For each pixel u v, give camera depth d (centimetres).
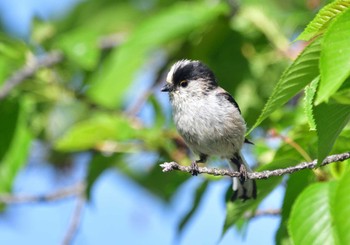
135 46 1261
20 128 1304
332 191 749
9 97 1314
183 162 1184
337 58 545
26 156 1293
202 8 1270
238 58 1297
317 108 642
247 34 1304
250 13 1274
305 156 851
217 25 1293
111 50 1522
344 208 639
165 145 1211
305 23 1261
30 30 1416
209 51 1325
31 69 1345
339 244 690
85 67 1393
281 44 1264
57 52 1367
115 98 1388
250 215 990
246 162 1104
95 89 1386
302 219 742
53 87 1373
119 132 1205
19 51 1359
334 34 554
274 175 763
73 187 1287
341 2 601
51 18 1709
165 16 1262
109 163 1222
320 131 645
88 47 1323
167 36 1246
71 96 1383
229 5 1268
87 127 1202
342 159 737
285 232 895
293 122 1067
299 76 623
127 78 1372
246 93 1272
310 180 857
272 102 636
